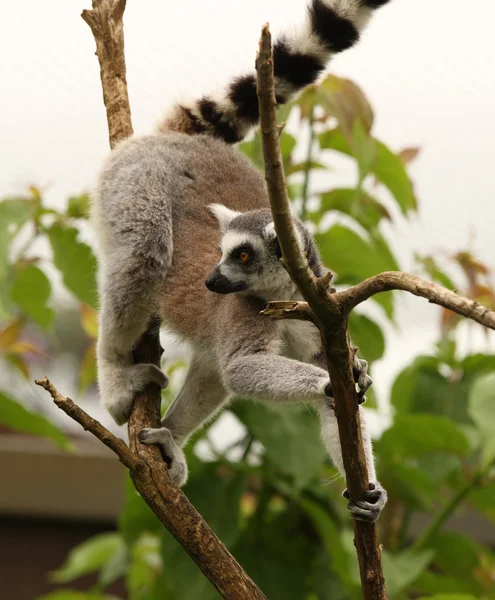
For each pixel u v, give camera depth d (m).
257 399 8.65
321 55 10.53
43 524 14.37
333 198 11.20
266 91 5.20
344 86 10.14
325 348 5.80
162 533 9.99
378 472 10.69
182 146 10.44
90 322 11.09
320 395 7.97
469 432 10.48
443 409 11.27
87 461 13.96
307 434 9.77
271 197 5.36
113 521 14.36
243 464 10.17
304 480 9.43
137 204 9.69
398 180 10.69
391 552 10.81
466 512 13.92
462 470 10.68
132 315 9.70
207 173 10.32
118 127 10.02
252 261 9.20
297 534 10.45
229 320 9.31
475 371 11.39
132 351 9.96
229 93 11.04
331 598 9.89
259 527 10.40
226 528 9.84
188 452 10.47
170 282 9.78
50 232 10.79
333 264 11.03
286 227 5.38
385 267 10.80
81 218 10.88
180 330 9.79
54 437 10.49
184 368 11.09
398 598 9.91
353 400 6.03
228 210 9.70
